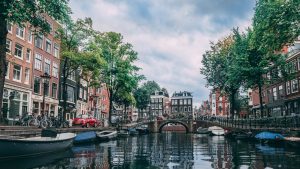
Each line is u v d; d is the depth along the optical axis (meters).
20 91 31.69
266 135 24.52
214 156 17.52
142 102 79.00
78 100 49.84
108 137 33.03
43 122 26.33
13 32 30.59
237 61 33.66
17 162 13.40
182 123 69.81
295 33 19.66
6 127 20.39
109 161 15.09
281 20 18.98
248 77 33.41
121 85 42.34
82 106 52.50
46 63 38.38
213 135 51.56
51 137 18.59
